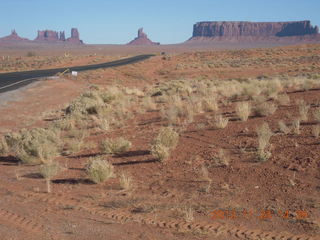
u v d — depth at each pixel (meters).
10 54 176.38
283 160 7.88
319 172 6.98
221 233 5.30
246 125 11.58
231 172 7.75
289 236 5.03
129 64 72.00
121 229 5.71
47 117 22.34
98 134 14.55
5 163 11.50
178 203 6.57
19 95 32.50
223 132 11.20
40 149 10.95
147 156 10.11
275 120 11.56
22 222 6.26
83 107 21.66
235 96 18.50
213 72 56.53
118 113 18.47
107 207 6.73
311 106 12.86
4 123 20.52
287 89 19.00
